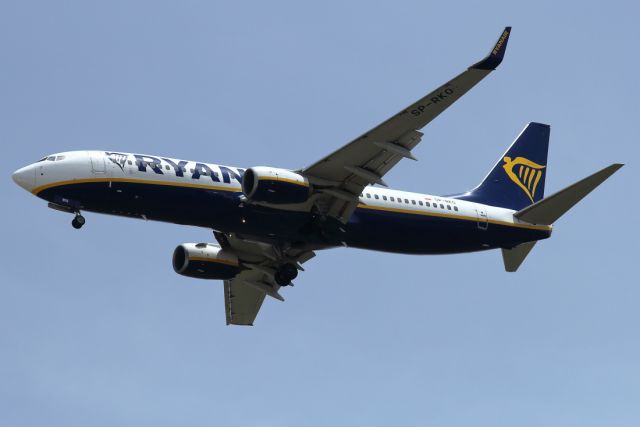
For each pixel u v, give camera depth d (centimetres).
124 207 13188
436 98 12438
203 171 13438
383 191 14388
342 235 14125
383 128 12850
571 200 14950
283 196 13250
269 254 15262
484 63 11969
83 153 13200
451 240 14862
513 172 16200
